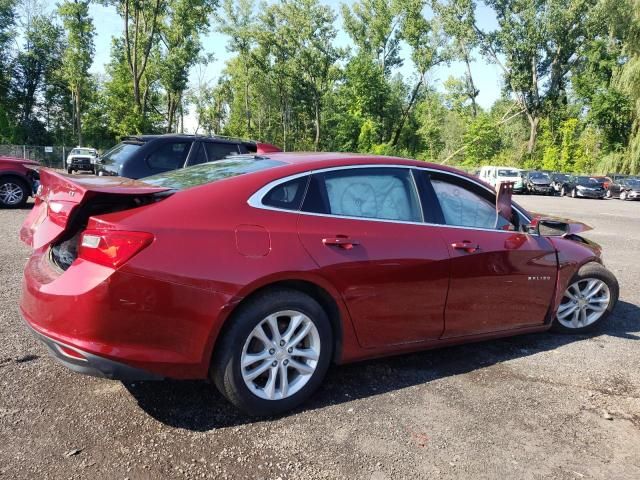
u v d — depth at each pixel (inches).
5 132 1920.5
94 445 105.0
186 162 357.7
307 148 2608.3
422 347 143.9
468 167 1847.9
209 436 110.6
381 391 135.6
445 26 1916.8
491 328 156.6
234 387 113.4
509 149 2167.8
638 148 1520.7
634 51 1480.1
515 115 2073.1
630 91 1476.4
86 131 2388.0
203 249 109.3
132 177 341.1
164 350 106.9
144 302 104.0
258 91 2608.3
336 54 2148.1
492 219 160.6
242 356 113.8
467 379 145.3
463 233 149.2
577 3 1765.5
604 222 624.1
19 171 458.9
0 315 176.2
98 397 124.6
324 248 123.3
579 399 136.0
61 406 119.4
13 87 2374.5
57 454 101.3
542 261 165.6
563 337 184.9
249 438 110.6
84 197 105.3
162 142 354.3
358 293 127.9
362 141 2124.8
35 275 115.2
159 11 1581.0
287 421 118.5
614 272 304.0
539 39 1840.6
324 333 125.0
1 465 97.0
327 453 106.5
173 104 1998.0
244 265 112.0
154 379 108.3
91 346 102.2
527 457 108.7
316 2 2050.9
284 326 122.0
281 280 117.3
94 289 101.6
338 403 128.0
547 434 118.1
